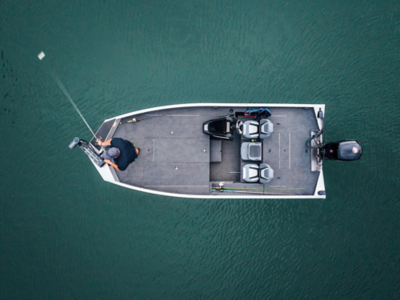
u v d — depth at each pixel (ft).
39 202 33.45
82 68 34.37
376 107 35.17
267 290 34.04
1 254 33.45
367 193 34.60
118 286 33.53
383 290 34.81
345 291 34.42
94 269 33.47
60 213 33.45
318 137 29.37
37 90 34.09
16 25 34.45
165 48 34.68
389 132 35.17
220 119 28.60
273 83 34.76
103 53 34.53
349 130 34.96
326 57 35.19
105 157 24.17
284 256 34.04
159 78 34.50
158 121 29.07
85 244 33.47
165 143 29.12
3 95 33.96
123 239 33.50
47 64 34.24
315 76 34.99
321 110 29.17
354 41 35.45
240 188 29.22
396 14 35.53
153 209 33.55
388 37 35.55
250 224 33.83
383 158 34.94
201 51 34.73
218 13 34.86
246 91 34.55
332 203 34.22
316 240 34.22
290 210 33.96
